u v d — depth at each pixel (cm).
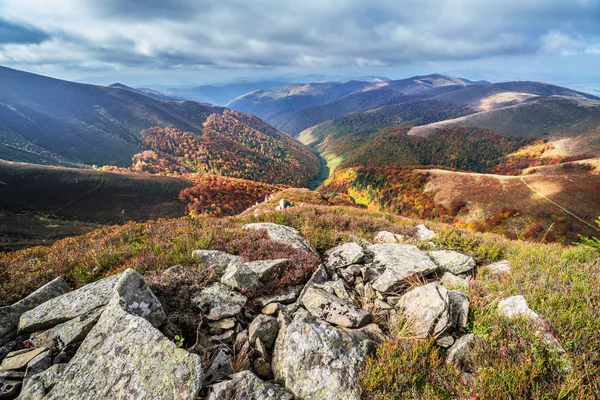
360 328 479
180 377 338
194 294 559
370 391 356
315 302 545
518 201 12950
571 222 10950
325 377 369
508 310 484
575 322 438
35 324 482
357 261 751
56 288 616
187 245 799
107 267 731
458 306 491
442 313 455
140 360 367
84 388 349
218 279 628
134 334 399
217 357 405
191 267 655
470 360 402
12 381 395
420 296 516
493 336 421
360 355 404
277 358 413
